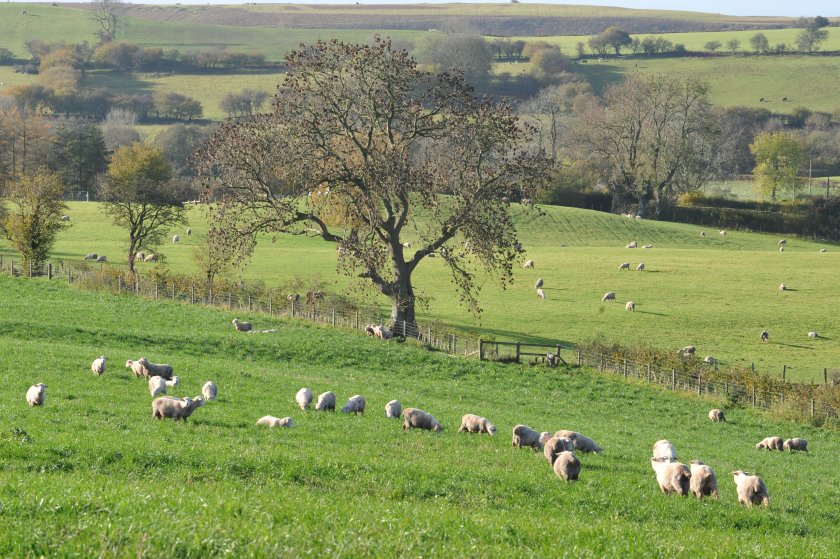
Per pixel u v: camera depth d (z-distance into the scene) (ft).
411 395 140.26
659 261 347.56
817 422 157.48
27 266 260.83
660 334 238.27
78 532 41.63
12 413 90.43
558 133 616.39
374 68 196.75
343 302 234.17
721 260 353.10
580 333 235.40
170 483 64.75
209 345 166.40
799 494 92.48
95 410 98.12
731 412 160.35
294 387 130.72
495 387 161.27
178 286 236.43
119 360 136.36
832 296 286.05
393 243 205.46
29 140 505.66
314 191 198.29
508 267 200.13
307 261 325.21
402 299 205.67
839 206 485.15
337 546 43.09
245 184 196.85
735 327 248.32
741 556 53.36
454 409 128.57
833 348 229.66
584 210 484.33
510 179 198.80
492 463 87.30
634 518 71.05
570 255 363.35
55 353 136.77
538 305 268.21
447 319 245.04
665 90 521.65
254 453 77.66
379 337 194.59
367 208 198.70
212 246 198.90
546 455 88.79
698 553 52.34
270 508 52.29
